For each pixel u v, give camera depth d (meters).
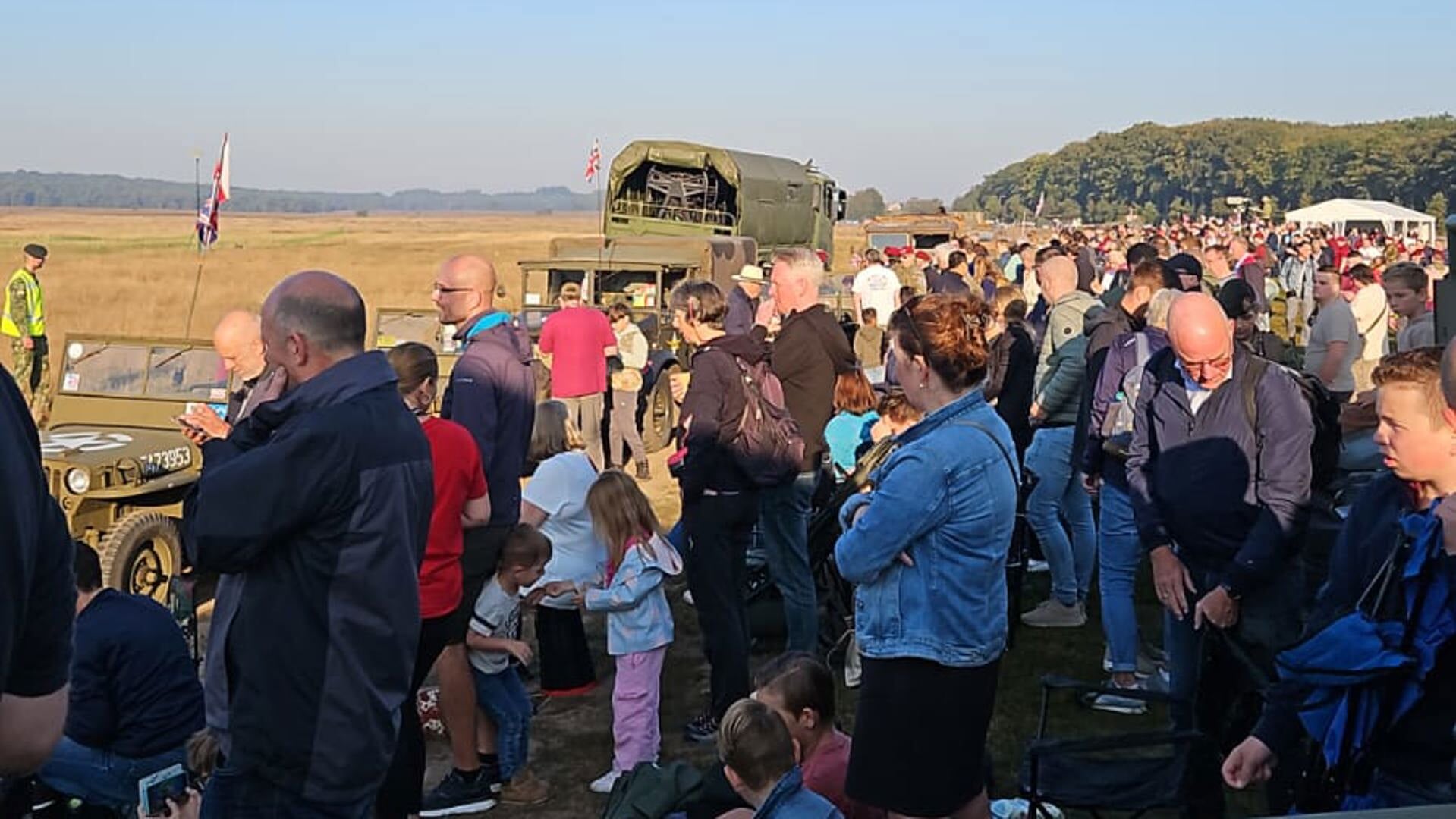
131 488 7.51
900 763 3.71
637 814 4.36
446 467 4.69
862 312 14.63
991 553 3.69
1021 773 4.31
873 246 32.22
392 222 166.38
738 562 5.81
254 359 6.06
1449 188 111.00
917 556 3.67
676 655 7.21
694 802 4.35
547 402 7.09
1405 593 2.81
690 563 5.75
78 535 7.45
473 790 5.39
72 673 4.45
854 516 3.93
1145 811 4.18
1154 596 8.00
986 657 3.72
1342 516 5.16
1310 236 31.58
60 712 2.26
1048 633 7.25
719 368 5.61
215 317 27.66
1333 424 4.66
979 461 3.66
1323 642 2.86
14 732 2.21
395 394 3.65
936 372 3.72
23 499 2.01
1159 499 4.79
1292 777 3.25
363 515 3.43
